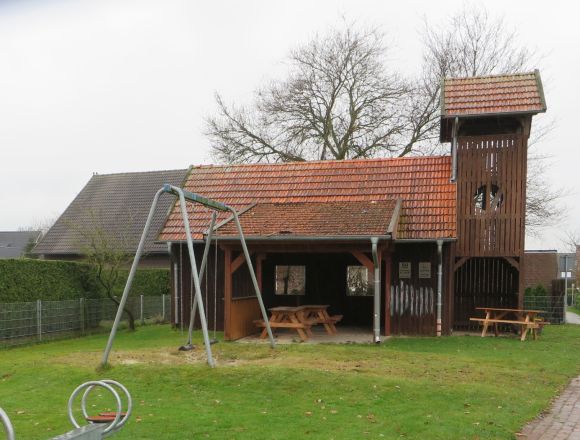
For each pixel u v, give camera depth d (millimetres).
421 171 17484
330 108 28469
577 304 38438
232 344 12898
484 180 16406
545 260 32094
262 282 18031
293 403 7840
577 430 6887
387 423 6875
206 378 9094
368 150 28109
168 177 33469
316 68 28547
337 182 17859
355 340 14414
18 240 53344
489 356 11875
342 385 8609
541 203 26359
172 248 17266
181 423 6855
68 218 32500
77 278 19156
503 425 6871
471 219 16438
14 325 15375
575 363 11336
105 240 19547
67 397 8359
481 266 17828
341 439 6238
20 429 6770
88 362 10570
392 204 15617
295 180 18422
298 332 15242
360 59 28188
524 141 16156
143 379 9164
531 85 16453
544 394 8633
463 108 16172
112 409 7617
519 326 16547
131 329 19250
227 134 29516
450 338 14891
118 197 32938
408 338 14836
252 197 17984
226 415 7219
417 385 8664
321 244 13961
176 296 17328
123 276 20875
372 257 14523
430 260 15344
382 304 17156
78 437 4379
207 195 18500
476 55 28156
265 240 13672
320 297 18266
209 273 16938
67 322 17547
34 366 10406
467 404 7781
